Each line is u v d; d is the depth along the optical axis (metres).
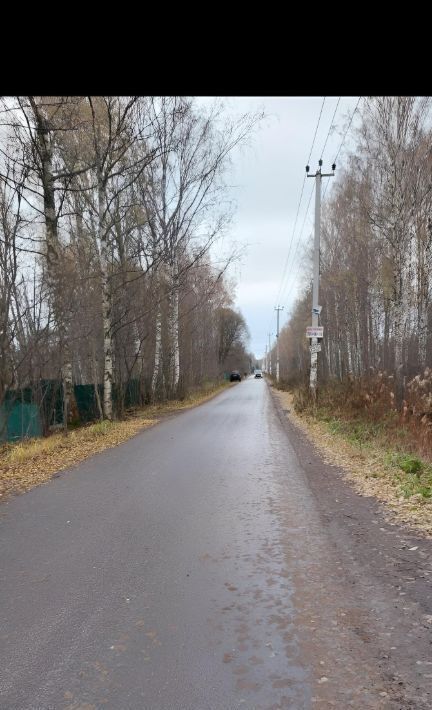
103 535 5.83
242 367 120.06
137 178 18.58
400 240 15.70
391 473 8.51
